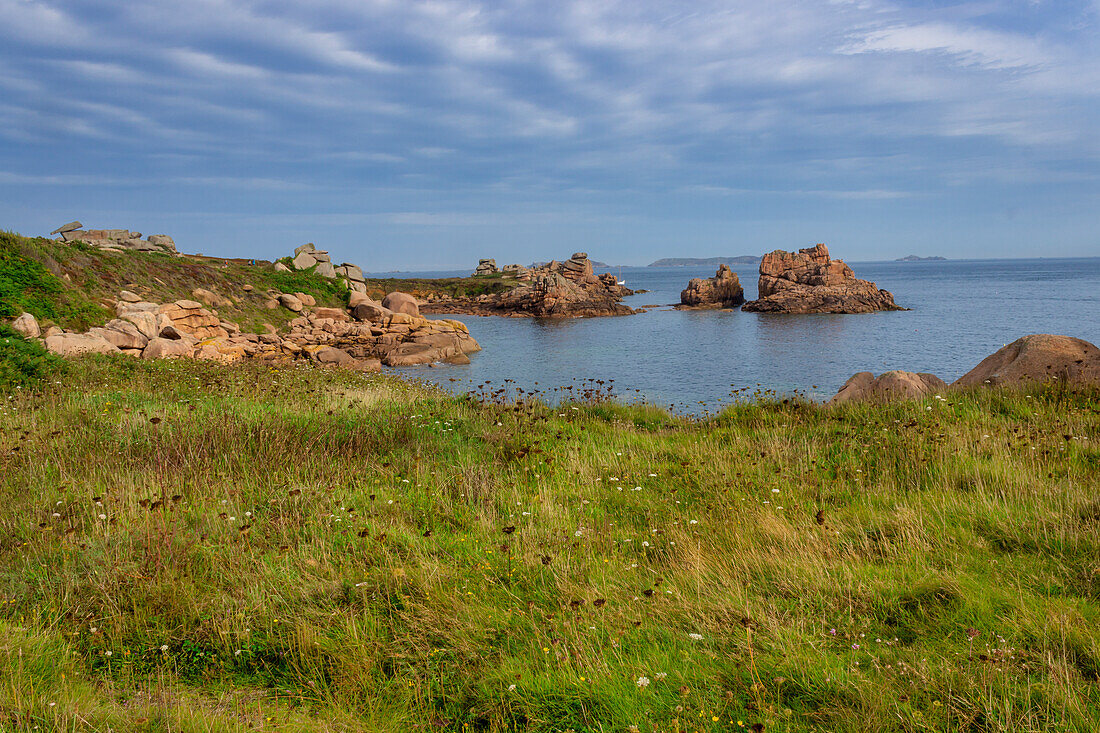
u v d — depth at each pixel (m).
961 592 4.07
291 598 4.61
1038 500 5.47
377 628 4.28
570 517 6.28
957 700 3.08
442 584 4.71
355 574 4.94
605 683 3.44
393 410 10.61
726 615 4.11
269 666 3.99
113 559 5.06
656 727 3.11
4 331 16.48
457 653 3.99
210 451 7.89
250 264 54.88
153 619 4.36
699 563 4.84
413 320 46.34
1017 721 2.93
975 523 5.28
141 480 6.83
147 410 9.83
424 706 3.53
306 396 12.19
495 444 8.98
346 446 8.58
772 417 10.59
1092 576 4.16
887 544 4.99
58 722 3.11
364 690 3.66
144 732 3.17
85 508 6.09
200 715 3.34
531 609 4.19
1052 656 3.37
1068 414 8.68
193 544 5.34
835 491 6.59
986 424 8.69
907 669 3.38
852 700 3.22
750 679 3.43
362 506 6.47
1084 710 2.95
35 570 4.95
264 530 5.80
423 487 7.00
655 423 11.66
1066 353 11.30
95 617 4.41
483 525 5.87
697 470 7.63
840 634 3.86
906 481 6.74
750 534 5.47
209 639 4.18
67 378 13.69
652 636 3.94
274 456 7.85
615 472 7.79
